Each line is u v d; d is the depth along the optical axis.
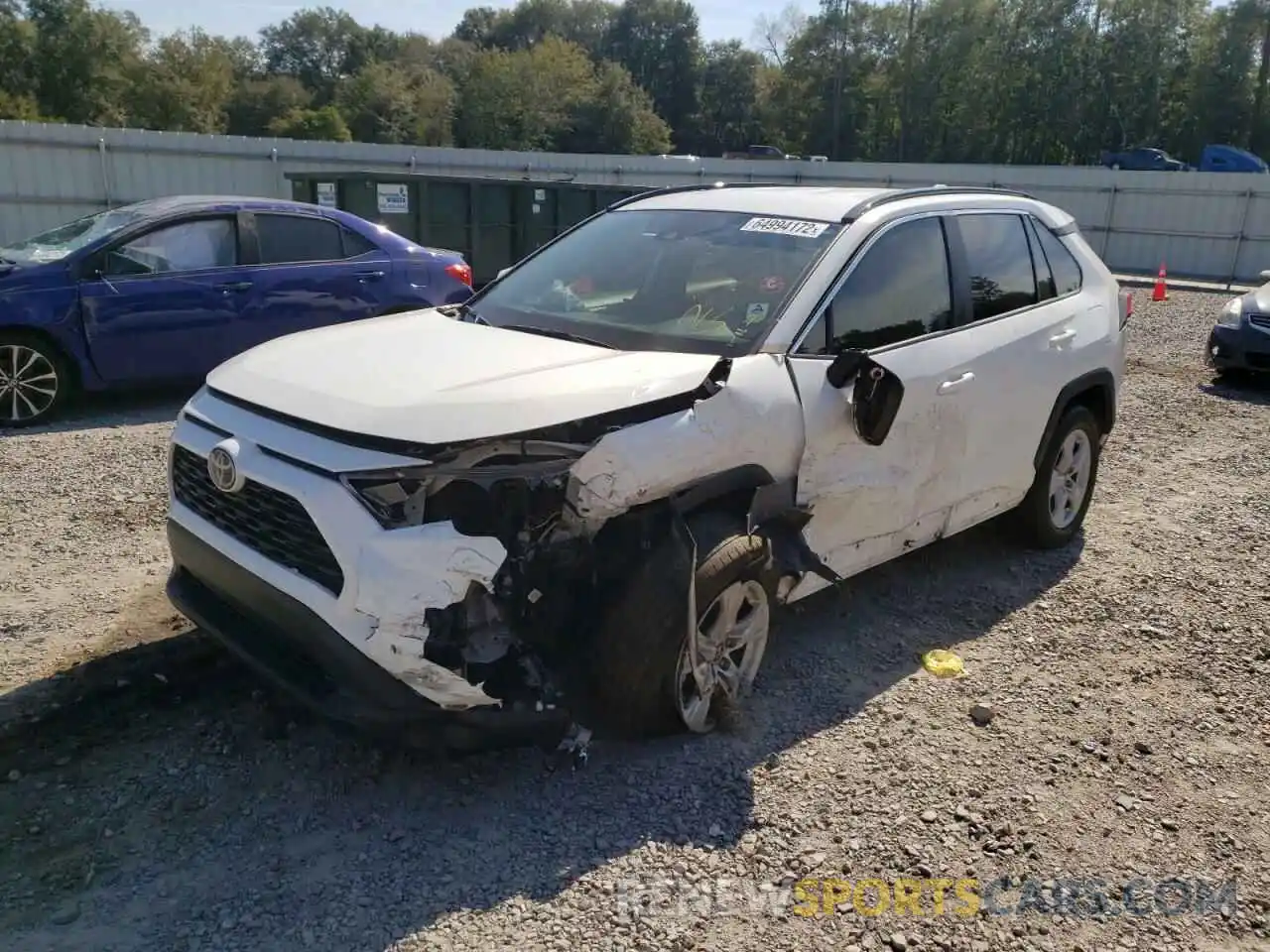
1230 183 26.28
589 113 83.50
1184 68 74.69
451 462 3.00
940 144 81.19
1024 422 4.91
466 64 97.00
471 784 3.36
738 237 4.34
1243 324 10.57
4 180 18.69
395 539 2.94
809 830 3.21
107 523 5.62
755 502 3.61
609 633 3.28
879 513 4.16
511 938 2.71
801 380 3.76
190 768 3.41
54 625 4.33
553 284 4.50
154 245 8.17
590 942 2.71
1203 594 5.18
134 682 3.85
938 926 2.83
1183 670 4.39
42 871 2.91
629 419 3.26
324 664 3.08
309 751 3.51
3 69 67.06
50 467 6.65
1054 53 74.56
